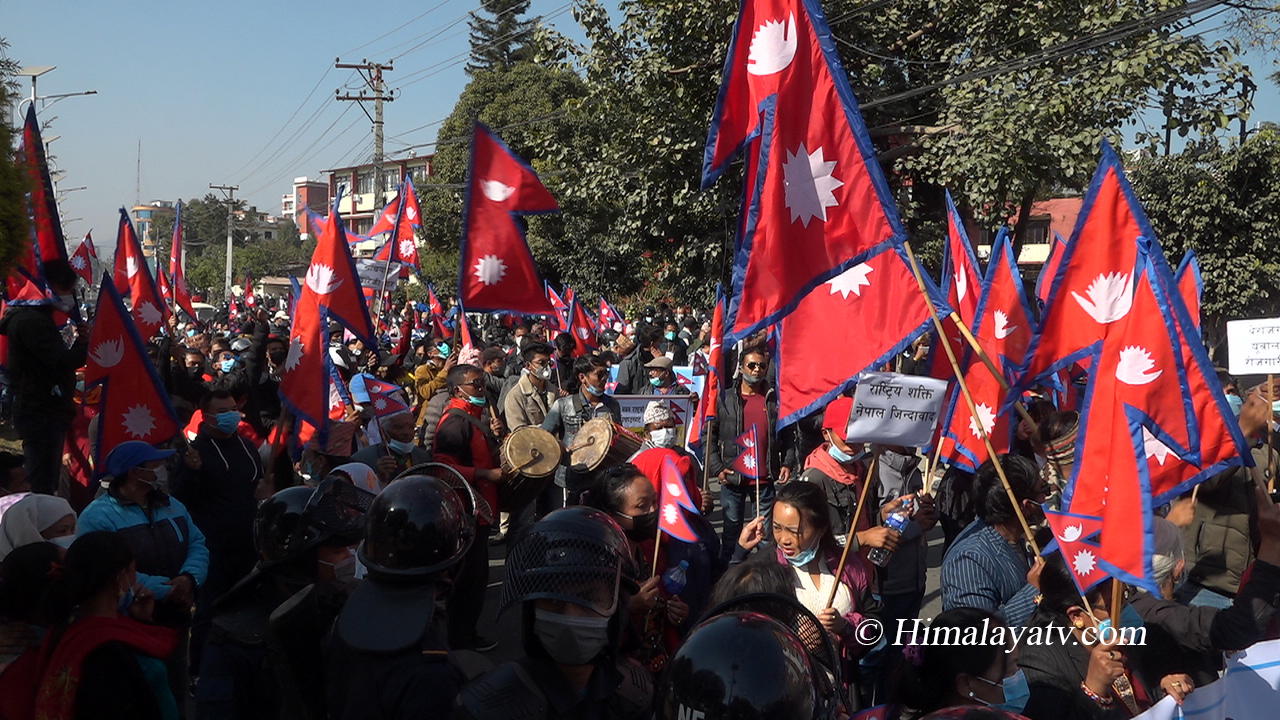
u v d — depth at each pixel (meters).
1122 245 4.16
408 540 2.77
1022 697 3.30
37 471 7.12
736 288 4.41
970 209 16.97
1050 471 5.57
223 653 3.34
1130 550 3.54
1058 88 14.20
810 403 4.39
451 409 6.90
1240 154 18.31
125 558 3.41
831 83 4.39
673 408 8.08
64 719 3.17
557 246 31.11
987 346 5.85
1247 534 4.74
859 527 5.44
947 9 15.68
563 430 8.32
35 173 6.43
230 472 5.98
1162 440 3.69
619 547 2.62
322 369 6.38
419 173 68.62
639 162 17.17
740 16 4.53
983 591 4.08
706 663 2.16
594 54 16.67
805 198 4.39
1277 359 6.02
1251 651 3.86
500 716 2.50
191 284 70.38
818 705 2.21
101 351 5.55
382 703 2.66
